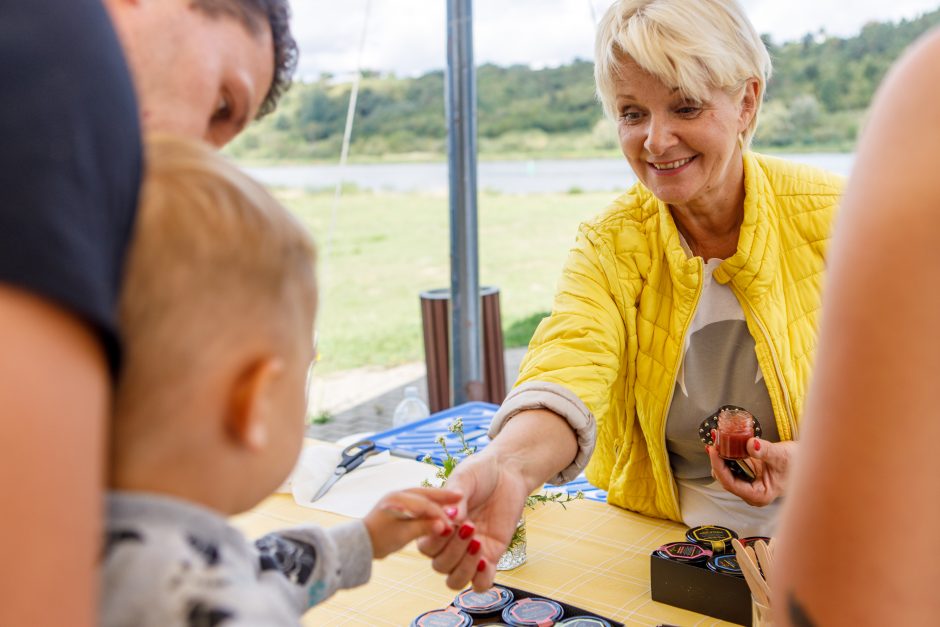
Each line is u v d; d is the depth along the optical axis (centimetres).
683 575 125
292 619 50
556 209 1330
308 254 58
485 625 119
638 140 153
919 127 47
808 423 50
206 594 47
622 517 165
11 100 40
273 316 53
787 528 51
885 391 46
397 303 960
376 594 133
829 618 48
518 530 141
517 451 126
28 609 36
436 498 98
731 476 140
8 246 37
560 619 118
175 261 48
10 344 36
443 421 226
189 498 51
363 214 1352
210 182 52
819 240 157
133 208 46
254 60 83
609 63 150
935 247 45
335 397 627
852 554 47
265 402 51
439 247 1188
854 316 47
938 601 46
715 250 160
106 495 49
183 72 75
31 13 43
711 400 157
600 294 160
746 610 120
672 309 159
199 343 49
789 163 163
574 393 137
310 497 173
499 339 342
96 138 42
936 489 45
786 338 155
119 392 48
